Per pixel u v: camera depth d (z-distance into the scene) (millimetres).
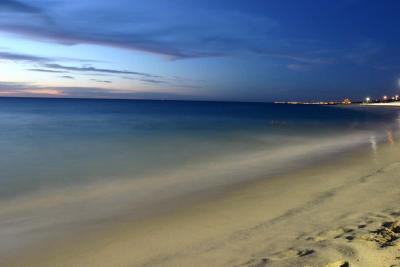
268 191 11266
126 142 26844
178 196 11211
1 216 9500
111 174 15180
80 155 20625
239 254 6238
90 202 10789
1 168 16688
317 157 18781
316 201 9609
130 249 6980
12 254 7004
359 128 41250
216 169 15891
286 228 7473
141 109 121188
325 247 5848
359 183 11508
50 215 9547
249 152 21453
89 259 6633
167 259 6352
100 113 82312
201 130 37500
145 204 10391
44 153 21422
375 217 7637
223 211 9266
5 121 50719
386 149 21453
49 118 59281
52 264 6508
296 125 46594
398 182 11242
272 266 5344
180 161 18359
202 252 6523
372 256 5270
